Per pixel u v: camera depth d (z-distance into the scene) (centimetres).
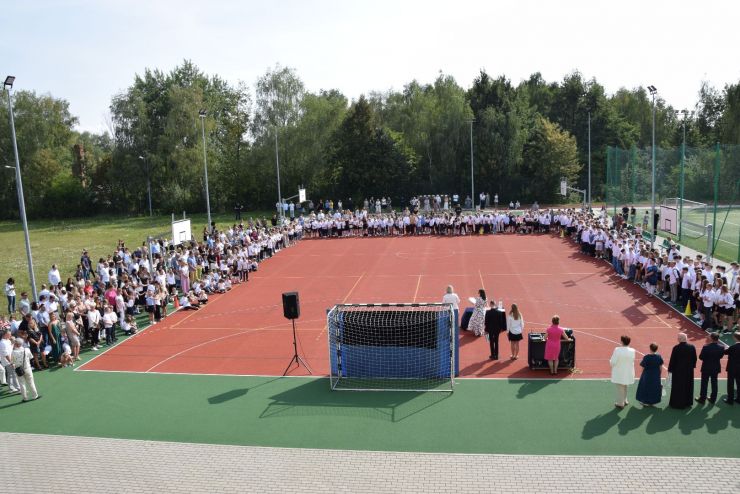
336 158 7338
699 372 1628
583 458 1188
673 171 5425
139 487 1159
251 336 2180
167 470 1221
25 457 1308
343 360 1700
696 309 2164
